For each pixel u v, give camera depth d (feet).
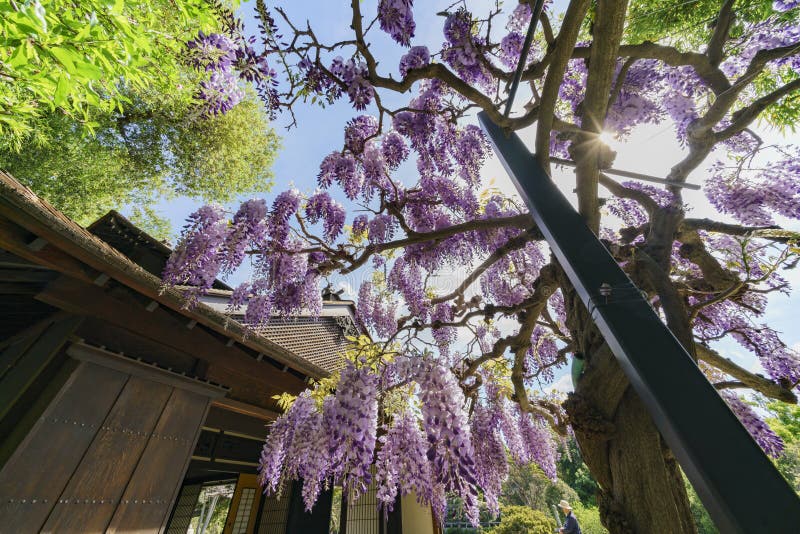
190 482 18.26
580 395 3.88
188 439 7.86
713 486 1.82
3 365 7.33
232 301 8.06
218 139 34.68
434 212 8.50
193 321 8.34
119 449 6.68
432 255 8.13
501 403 7.66
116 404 6.84
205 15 5.45
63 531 5.71
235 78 6.22
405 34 5.54
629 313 2.70
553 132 7.62
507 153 4.65
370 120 7.86
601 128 3.91
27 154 25.88
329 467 6.38
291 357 10.12
